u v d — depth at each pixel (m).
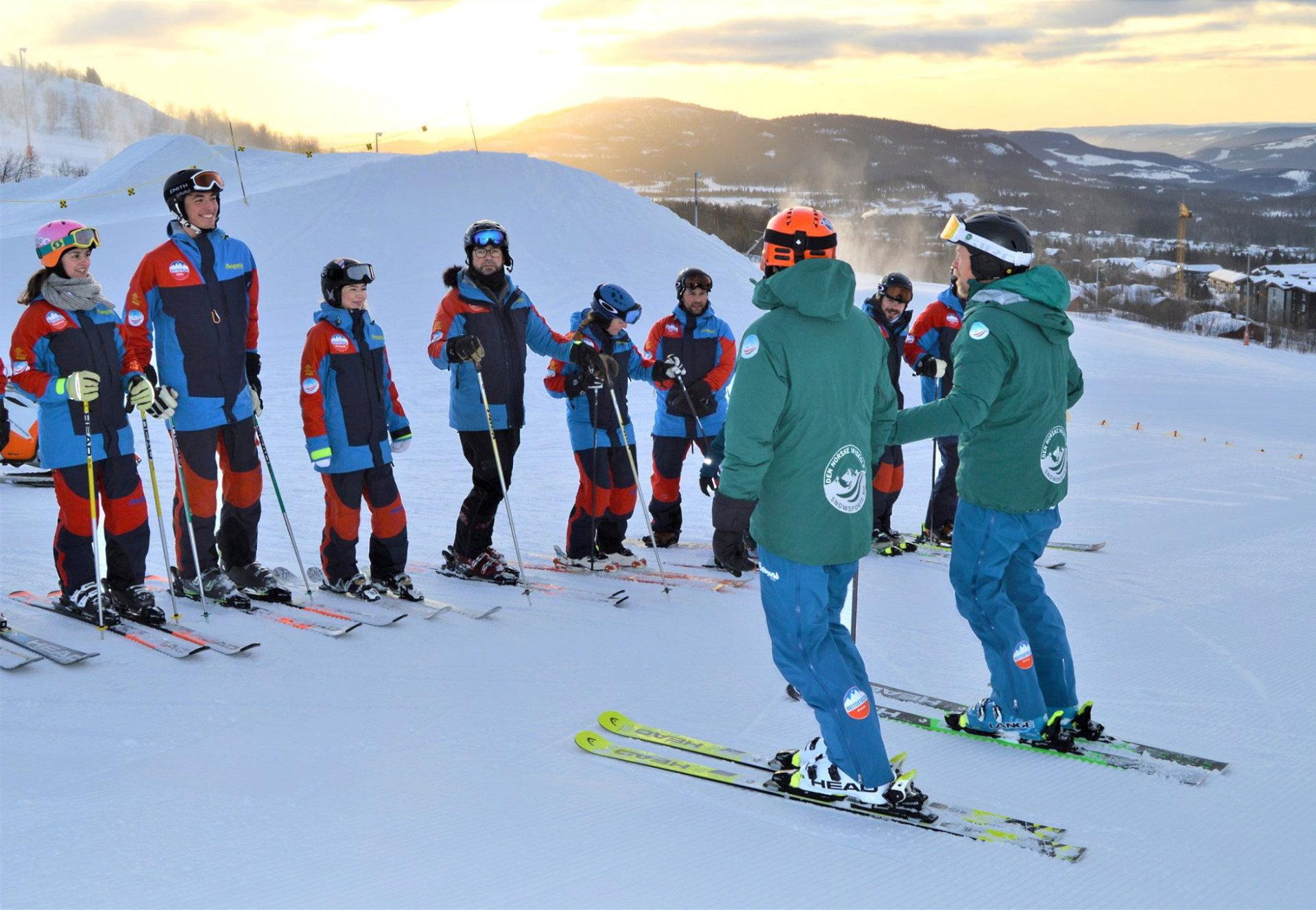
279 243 28.11
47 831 2.76
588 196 33.03
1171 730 3.72
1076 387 3.68
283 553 6.35
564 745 3.46
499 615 5.00
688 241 32.34
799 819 2.95
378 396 5.23
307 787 3.07
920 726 3.73
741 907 2.47
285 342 20.55
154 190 43.09
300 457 10.77
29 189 55.25
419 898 2.47
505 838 2.79
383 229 29.25
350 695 3.85
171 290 4.70
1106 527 7.48
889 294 6.76
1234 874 2.68
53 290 4.37
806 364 2.81
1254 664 4.41
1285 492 9.14
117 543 4.64
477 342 5.32
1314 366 38.66
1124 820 3.00
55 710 3.61
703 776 3.21
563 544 6.90
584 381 5.98
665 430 6.59
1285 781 3.28
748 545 6.36
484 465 5.57
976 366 3.31
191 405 4.82
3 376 4.40
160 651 4.22
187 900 2.44
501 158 34.12
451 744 3.43
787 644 2.98
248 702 3.74
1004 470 3.45
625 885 2.56
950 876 2.64
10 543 6.34
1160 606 5.35
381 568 5.36
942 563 6.41
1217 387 25.50
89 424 4.45
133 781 3.08
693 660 4.38
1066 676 3.58
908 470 10.66
